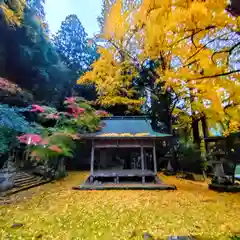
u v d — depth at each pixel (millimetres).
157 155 12922
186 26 2578
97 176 7203
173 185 6688
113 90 10883
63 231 3000
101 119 9398
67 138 8367
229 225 3199
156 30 2871
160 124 13586
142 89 13070
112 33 7309
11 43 10703
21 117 7633
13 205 4516
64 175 9773
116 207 4309
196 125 11266
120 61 9766
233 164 6531
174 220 3463
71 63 15617
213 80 3451
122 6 5980
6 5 9062
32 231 2996
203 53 3262
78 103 10109
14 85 8492
